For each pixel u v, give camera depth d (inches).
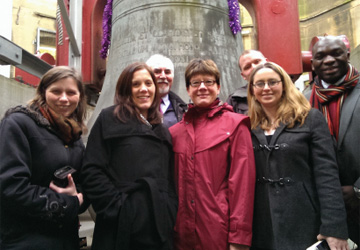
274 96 94.4
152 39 187.6
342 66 108.5
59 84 86.0
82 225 177.6
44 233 76.5
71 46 262.7
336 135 105.7
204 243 84.0
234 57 200.5
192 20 189.8
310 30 855.1
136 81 90.8
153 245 80.7
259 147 93.8
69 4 267.3
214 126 93.4
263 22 265.1
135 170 84.0
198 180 88.4
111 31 226.1
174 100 136.9
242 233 81.9
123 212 79.3
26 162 77.0
